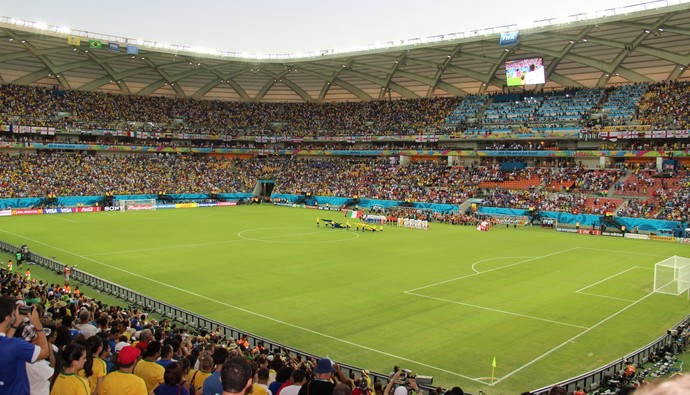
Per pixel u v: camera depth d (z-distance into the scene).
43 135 116.56
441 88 127.69
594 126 101.69
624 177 96.69
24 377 8.07
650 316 37.53
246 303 39.62
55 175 107.44
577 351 30.50
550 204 94.00
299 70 126.06
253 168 133.88
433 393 21.91
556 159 109.31
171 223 85.81
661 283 45.62
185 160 130.00
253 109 141.25
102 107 123.44
